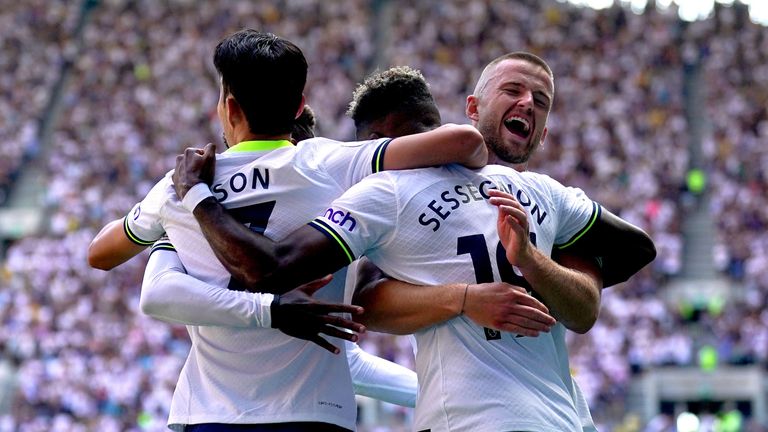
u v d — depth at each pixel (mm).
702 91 33594
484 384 3418
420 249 3527
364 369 4188
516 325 3395
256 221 3531
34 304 24719
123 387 21750
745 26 35844
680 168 28703
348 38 35906
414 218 3531
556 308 3572
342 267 3541
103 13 38188
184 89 34094
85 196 29094
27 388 22000
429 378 3520
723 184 27922
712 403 22297
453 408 3422
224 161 3600
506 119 3918
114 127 32219
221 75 3656
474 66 34719
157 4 38281
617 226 3865
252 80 3578
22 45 36781
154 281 3494
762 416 21797
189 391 3576
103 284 24938
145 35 36875
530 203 3688
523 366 3475
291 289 3422
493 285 3422
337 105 32750
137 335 22984
